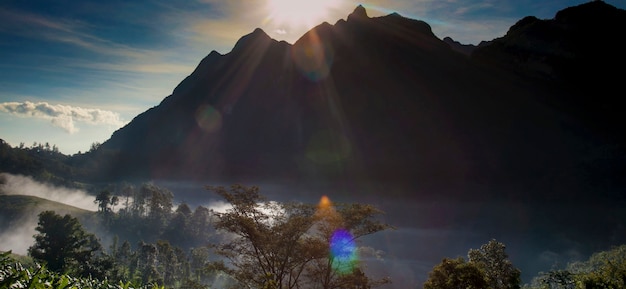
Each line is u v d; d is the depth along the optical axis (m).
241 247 23.91
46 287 6.03
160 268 87.44
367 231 23.34
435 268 21.70
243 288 24.91
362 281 23.12
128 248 93.88
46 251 59.62
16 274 6.04
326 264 23.69
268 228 22.69
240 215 22.94
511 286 26.86
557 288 44.91
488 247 27.95
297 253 22.12
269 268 22.50
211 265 25.05
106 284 8.12
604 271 26.83
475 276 20.19
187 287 34.50
